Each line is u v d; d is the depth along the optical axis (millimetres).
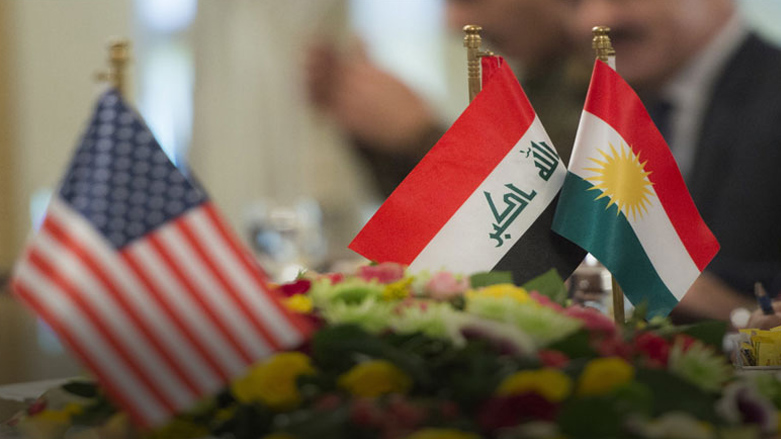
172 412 2678
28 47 12453
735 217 10156
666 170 4137
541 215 4102
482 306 2771
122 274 2752
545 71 10914
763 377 2859
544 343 2680
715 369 2680
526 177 4098
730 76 10219
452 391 2395
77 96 12625
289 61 12188
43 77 12531
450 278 3043
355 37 12164
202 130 12500
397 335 2699
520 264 4047
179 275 2764
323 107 12234
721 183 10273
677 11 10375
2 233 12477
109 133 2869
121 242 2777
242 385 2566
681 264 4102
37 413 3059
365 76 12172
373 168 12250
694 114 10438
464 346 2572
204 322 2738
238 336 2734
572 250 4105
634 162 4078
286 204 12328
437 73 12070
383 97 12148
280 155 12406
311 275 3418
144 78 12500
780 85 10078
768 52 10094
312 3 12148
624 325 3254
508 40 10953
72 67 12570
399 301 2988
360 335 2619
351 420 2246
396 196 3979
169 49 12555
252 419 2539
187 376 2701
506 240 4043
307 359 2633
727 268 10062
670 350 2789
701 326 3059
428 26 11984
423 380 2453
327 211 12258
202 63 12453
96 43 12586
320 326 2887
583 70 10781
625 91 4156
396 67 12133
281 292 3102
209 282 2768
